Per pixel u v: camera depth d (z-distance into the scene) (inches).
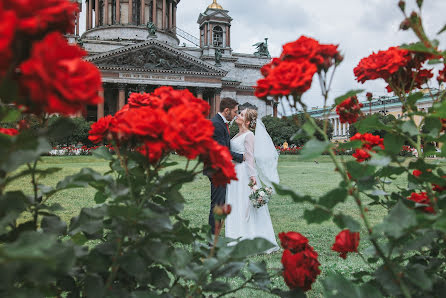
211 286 77.5
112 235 78.2
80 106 47.8
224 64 2851.9
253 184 230.2
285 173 884.6
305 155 57.9
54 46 43.9
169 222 68.3
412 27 72.8
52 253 44.7
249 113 242.1
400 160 75.5
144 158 68.6
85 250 66.5
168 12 3041.3
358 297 67.9
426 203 82.0
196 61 2485.2
